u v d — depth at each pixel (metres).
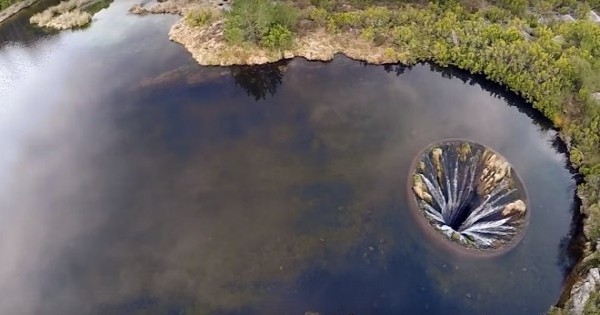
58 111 78.12
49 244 58.44
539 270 52.34
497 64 75.38
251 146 69.12
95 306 51.62
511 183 59.88
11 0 106.06
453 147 64.62
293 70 82.12
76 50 91.56
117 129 73.69
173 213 60.50
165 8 100.06
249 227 57.94
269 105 76.06
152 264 55.00
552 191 60.94
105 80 83.31
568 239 55.44
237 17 82.56
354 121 72.12
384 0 94.75
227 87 79.94
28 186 66.06
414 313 49.12
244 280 52.50
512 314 48.91
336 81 79.75
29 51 92.69
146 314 50.34
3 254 57.75
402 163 64.75
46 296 53.09
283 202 60.66
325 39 85.81
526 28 83.94
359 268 53.00
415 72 81.56
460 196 59.44
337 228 57.09
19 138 73.69
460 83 79.62
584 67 69.44
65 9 104.12
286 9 85.50
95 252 57.00
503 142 68.00
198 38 88.56
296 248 55.28
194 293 51.72
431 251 53.78
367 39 84.44
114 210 61.72
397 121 71.88
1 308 52.19
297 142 69.31
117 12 102.00
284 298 50.78
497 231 55.22
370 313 49.28
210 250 55.75
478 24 82.75
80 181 66.06
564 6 92.50
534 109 71.88
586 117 65.81
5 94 82.75
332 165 65.12
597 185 58.28
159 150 69.56
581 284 49.28
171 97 78.75
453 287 50.91
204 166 66.56
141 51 89.12
